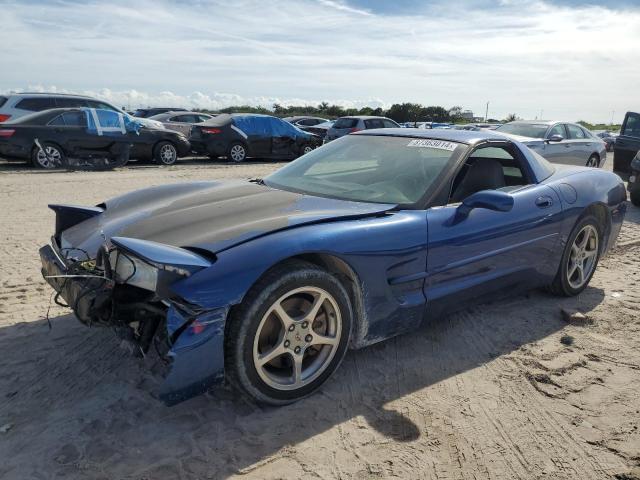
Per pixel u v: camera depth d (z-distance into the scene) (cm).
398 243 287
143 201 339
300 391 267
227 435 242
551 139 1066
